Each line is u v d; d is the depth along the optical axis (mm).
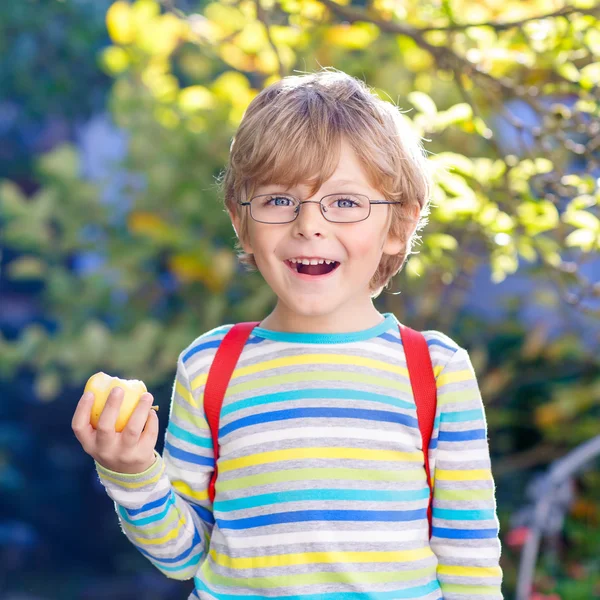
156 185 5855
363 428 2012
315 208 1988
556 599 4672
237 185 2105
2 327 11023
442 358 2074
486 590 1985
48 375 6215
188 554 2074
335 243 1999
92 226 6473
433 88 5203
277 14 3793
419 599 1967
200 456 2107
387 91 5188
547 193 3117
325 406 2029
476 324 6301
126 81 5930
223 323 6066
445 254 4039
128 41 5125
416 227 2217
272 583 1948
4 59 8836
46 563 8609
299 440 2010
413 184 2141
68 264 8266
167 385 6484
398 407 2031
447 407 2035
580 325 6000
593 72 3104
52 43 8820
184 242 5805
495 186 3307
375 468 1988
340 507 1962
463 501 2008
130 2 8633
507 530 5504
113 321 7090
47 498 9406
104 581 8258
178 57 6008
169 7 4008
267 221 2014
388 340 2117
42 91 9125
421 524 2016
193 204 5828
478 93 4633
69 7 8695
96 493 9477
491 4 3588
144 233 5824
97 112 9617
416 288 5258
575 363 6148
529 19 3041
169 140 5797
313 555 1943
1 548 8711
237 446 2045
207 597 2004
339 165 1995
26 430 9883
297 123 2002
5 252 10812
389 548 1959
